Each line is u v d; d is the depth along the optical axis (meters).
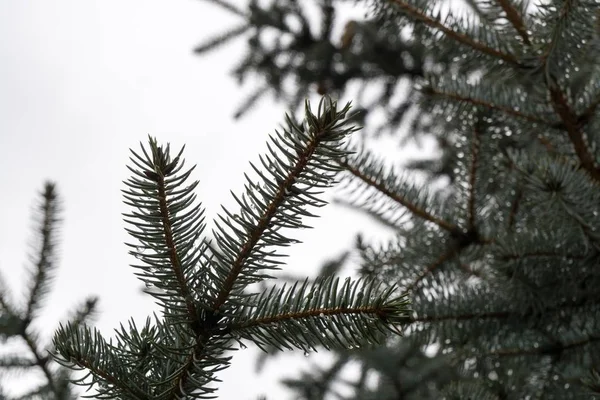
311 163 1.15
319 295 1.19
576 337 1.48
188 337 1.22
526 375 1.50
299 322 1.19
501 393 1.48
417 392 2.40
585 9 1.42
